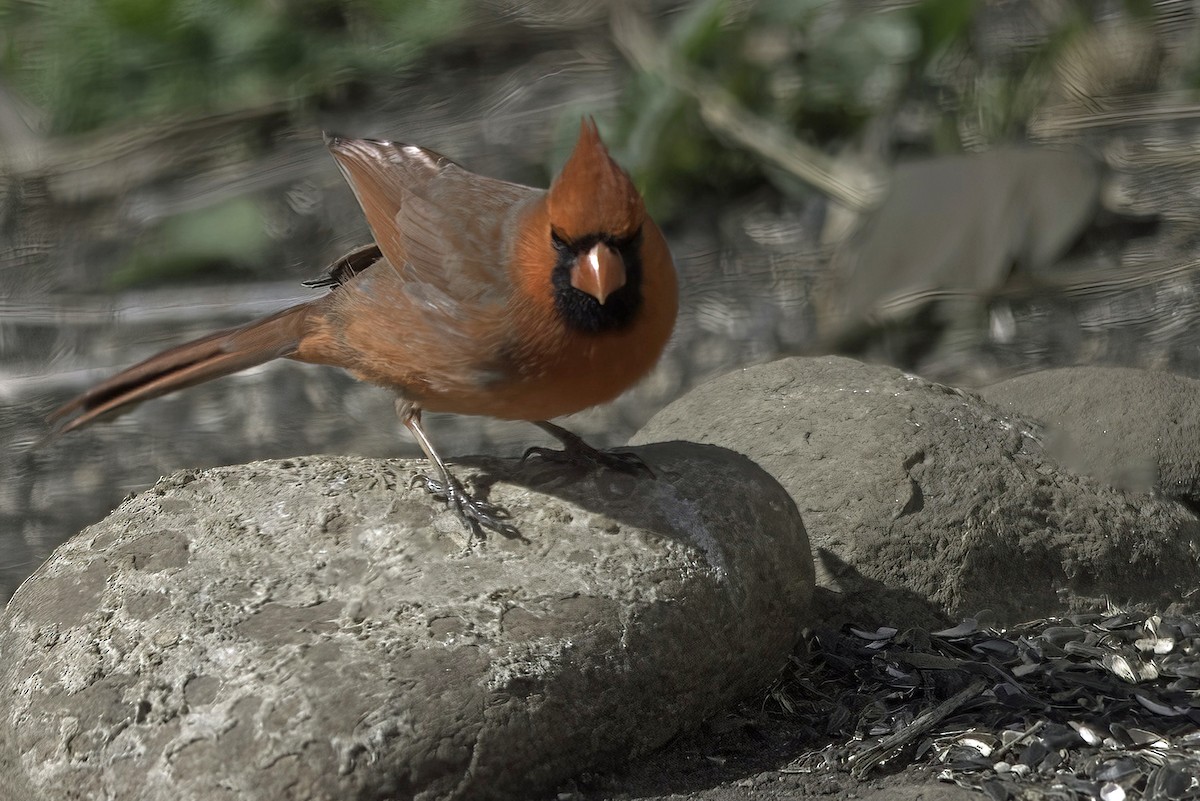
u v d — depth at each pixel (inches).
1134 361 508.1
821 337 545.3
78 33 696.4
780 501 320.2
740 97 631.8
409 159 331.6
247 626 281.7
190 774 261.4
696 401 389.7
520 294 290.4
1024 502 358.0
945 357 532.4
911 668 326.3
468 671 272.1
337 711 263.4
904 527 350.6
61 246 633.0
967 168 569.3
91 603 294.5
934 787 280.1
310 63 690.8
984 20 648.4
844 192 610.5
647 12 679.7
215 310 592.7
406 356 310.5
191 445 519.5
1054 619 352.2
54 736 273.7
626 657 285.9
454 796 265.4
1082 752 293.9
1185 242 551.8
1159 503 368.8
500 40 691.4
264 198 642.8
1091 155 581.6
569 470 317.7
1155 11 633.0
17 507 489.1
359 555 297.7
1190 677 319.9
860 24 636.7
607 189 277.0
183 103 689.0
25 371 564.4
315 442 517.0
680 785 289.3
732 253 599.5
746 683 311.6
